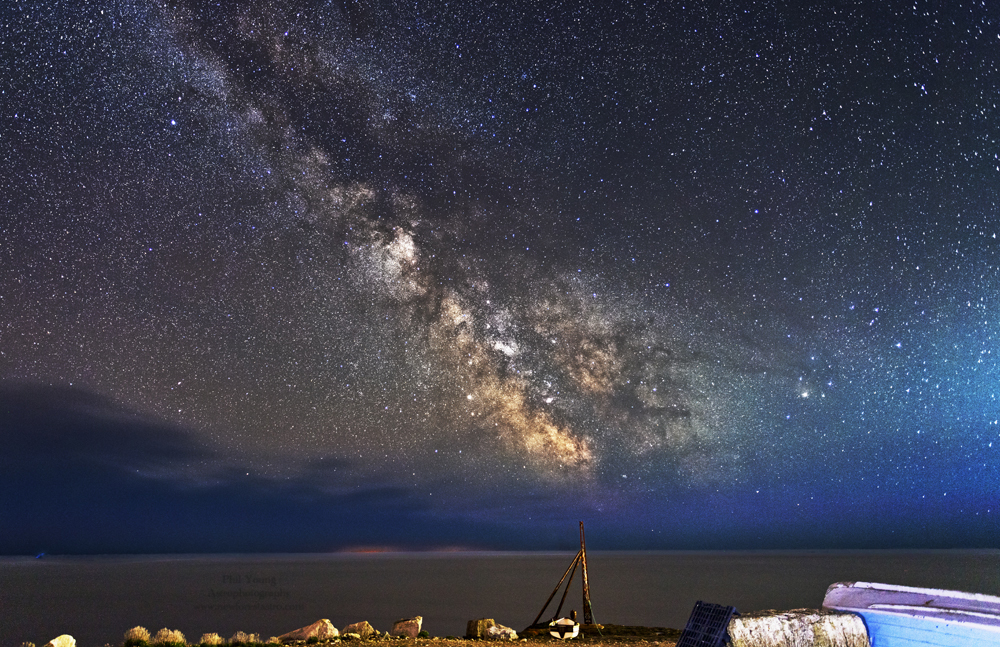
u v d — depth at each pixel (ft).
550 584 327.88
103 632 137.18
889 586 25.27
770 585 284.82
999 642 19.62
